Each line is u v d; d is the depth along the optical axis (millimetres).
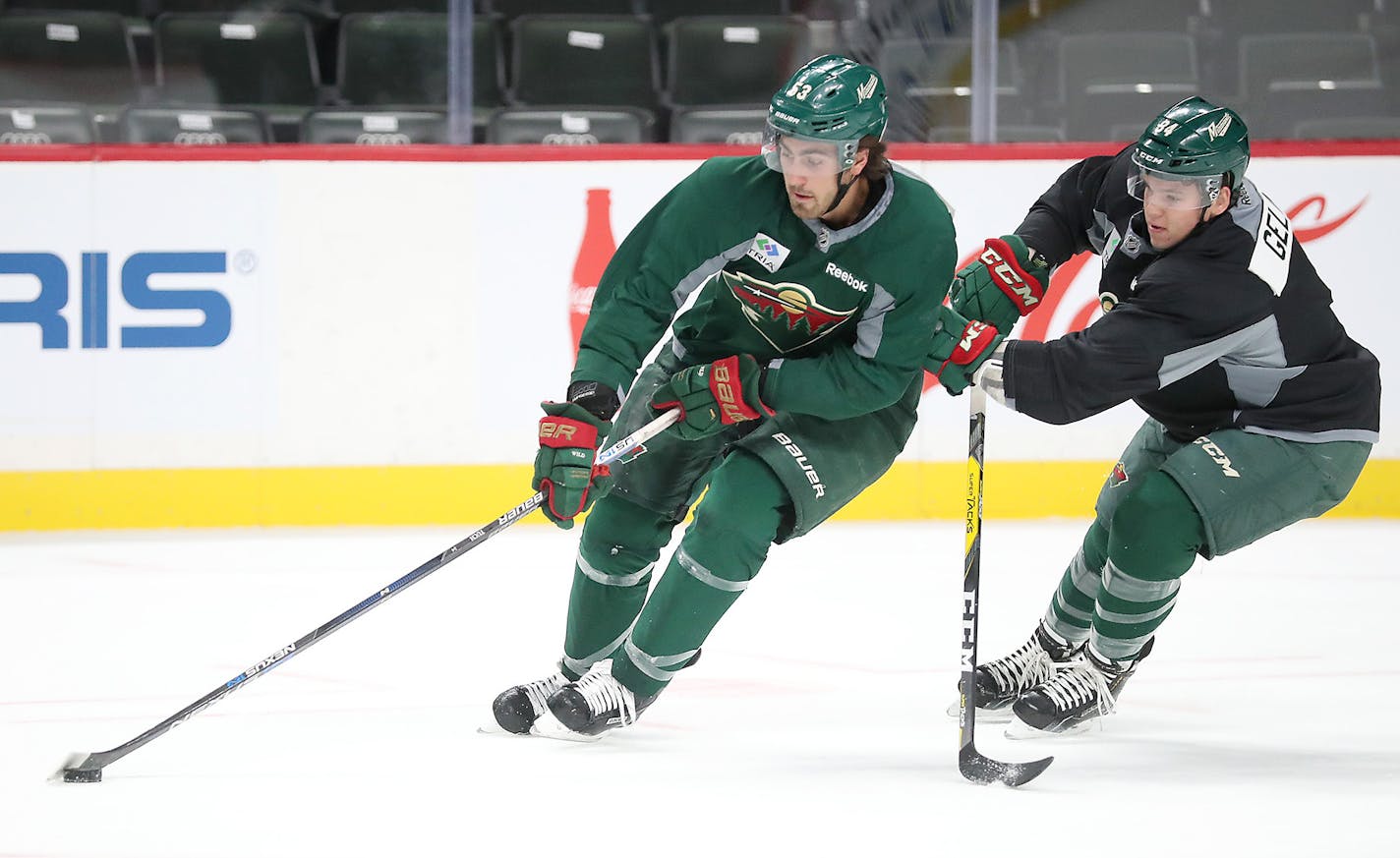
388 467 25719
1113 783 12242
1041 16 28984
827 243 12180
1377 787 12180
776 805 11516
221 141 28109
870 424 13141
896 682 16047
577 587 13758
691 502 13773
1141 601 13367
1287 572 22328
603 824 11008
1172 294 12742
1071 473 26719
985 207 26469
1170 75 29250
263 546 23906
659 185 26016
